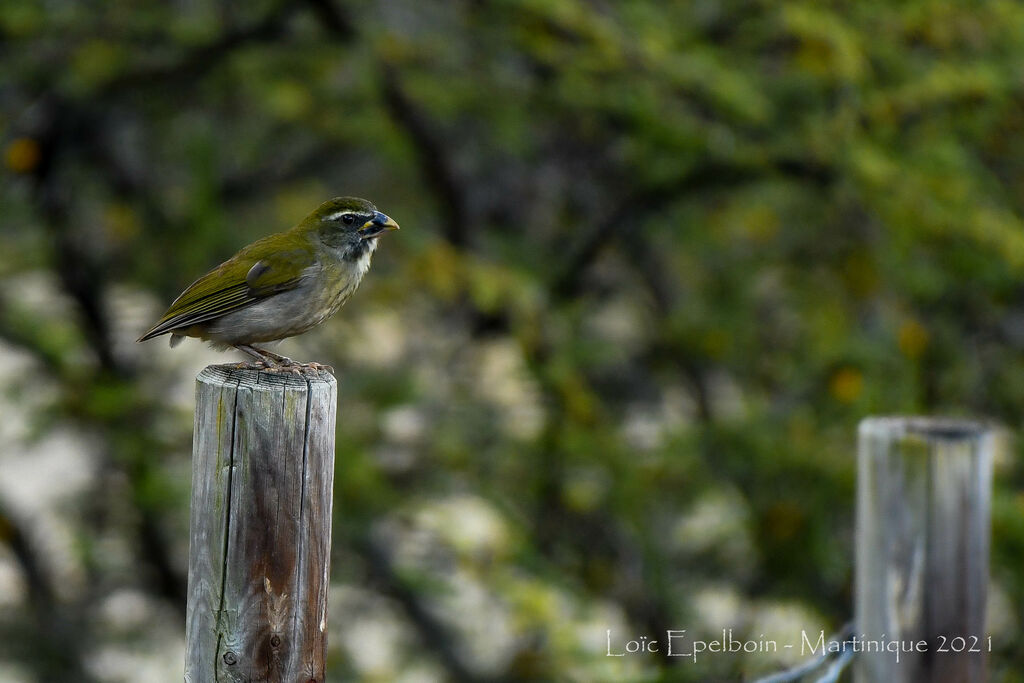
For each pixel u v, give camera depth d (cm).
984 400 1451
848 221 1427
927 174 1270
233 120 1496
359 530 1296
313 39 1342
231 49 1301
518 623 1166
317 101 1391
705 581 1475
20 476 1412
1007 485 1349
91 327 1390
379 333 1485
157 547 1412
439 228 1505
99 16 1287
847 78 1188
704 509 1463
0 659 1396
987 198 1343
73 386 1313
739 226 1509
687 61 1217
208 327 780
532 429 1372
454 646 1419
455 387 1427
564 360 1315
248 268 776
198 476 507
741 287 1520
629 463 1356
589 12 1204
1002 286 1376
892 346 1390
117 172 1412
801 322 1505
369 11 1359
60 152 1345
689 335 1523
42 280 1416
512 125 1338
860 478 684
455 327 1497
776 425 1401
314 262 793
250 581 500
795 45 1340
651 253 1609
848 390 1335
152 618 1454
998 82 1248
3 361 1398
